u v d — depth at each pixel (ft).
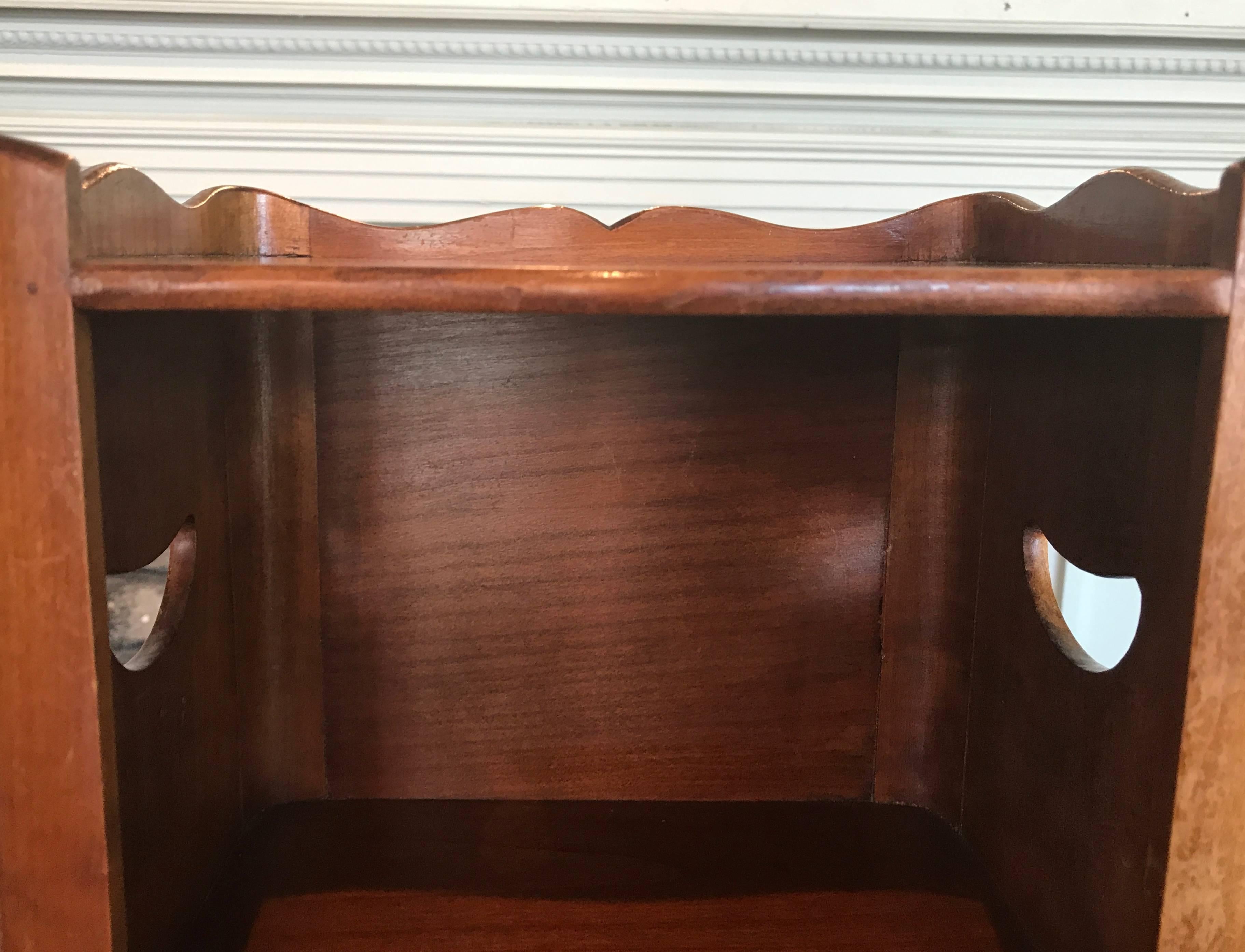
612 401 2.71
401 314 2.65
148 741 2.07
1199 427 1.63
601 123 3.24
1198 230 1.63
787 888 2.53
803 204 3.34
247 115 3.18
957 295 1.48
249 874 2.53
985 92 3.21
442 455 2.72
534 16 3.01
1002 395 2.52
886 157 3.30
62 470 1.51
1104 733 1.99
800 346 2.72
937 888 2.54
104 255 1.65
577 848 2.67
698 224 2.76
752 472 2.76
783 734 2.88
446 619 2.79
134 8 2.95
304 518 2.72
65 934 1.63
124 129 3.15
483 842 2.68
